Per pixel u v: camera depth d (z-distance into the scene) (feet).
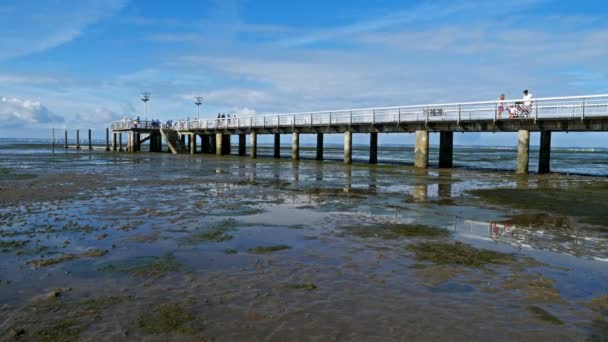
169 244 25.22
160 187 53.31
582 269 21.13
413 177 68.69
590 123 68.49
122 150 196.54
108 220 32.14
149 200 42.29
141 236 27.12
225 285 18.42
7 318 15.16
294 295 17.31
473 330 14.42
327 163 107.04
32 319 15.10
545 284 18.90
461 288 18.34
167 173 74.08
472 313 15.76
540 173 77.51
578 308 16.33
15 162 106.11
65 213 34.88
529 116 74.38
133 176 67.87
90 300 16.75
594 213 37.06
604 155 222.07
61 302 16.55
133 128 174.40
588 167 105.91
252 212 36.09
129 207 38.01
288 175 71.31
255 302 16.60
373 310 15.94
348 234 28.19
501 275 20.11
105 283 18.61
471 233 28.99
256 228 29.71
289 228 29.84
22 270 20.29
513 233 29.12
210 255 22.97
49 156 140.77
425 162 88.74
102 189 50.85
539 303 16.78
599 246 25.76
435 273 20.27
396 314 15.62
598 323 15.02
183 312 15.66
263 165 97.25
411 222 32.55
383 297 17.21
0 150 206.59
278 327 14.52
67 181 59.72
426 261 22.22
